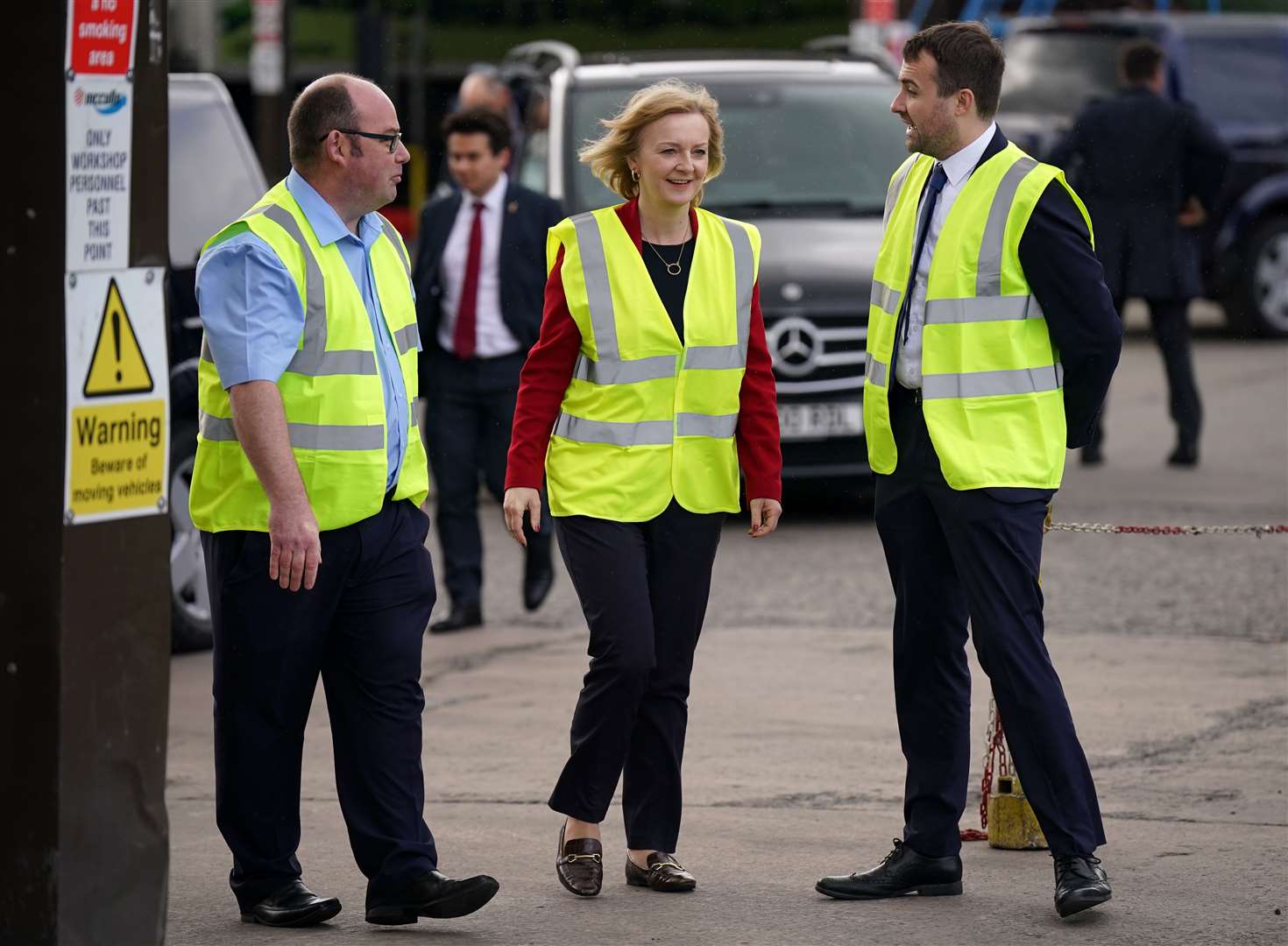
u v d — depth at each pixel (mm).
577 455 12828
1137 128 29953
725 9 74000
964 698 12773
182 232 20281
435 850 12961
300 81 67688
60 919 9430
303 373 11555
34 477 9242
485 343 21359
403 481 11961
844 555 25453
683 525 12828
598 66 30375
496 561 25672
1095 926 12000
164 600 9859
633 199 12992
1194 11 54938
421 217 21703
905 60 12406
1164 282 30109
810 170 28703
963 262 12250
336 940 11820
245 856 12102
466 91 27641
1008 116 45656
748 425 13219
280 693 11836
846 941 11789
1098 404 12508
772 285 26266
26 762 9398
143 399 9641
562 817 14656
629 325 12703
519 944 11758
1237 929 11883
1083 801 12164
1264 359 42594
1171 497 28234
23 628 9336
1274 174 44500
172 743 17125
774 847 13859
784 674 19234
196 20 58406
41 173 9102
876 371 12750
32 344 9195
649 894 12820
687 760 16234
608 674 12492
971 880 13117
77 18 9070
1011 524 12203
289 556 11234
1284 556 24750
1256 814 14453
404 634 11938
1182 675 18859
